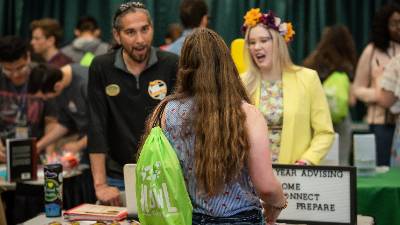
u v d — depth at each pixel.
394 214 3.24
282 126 3.00
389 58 4.38
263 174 1.86
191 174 1.90
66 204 3.45
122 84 2.97
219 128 1.84
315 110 3.03
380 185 3.28
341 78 4.50
